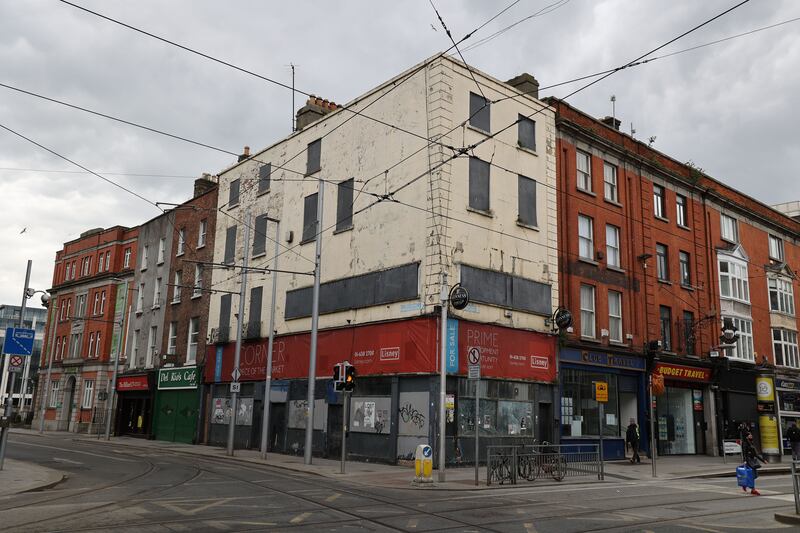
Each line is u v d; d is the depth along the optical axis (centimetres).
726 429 3142
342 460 1859
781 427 3478
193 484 1510
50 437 3906
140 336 4134
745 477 1620
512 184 2431
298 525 992
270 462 2195
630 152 2925
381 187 2444
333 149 2745
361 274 2453
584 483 1769
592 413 2550
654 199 3095
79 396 4712
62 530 920
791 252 3975
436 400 2056
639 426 2738
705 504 1367
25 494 1308
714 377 3122
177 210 4016
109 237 4888
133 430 4038
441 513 1146
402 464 2128
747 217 3666
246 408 3002
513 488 1602
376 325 2327
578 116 2767
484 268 2259
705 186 3366
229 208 3456
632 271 2841
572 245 2606
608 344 2642
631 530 1019
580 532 988
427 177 2244
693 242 3234
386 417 2228
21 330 1691
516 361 2289
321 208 2328
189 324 3612
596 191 2766
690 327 3098
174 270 3900
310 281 2731
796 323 3797
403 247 2292
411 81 2383
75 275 5272
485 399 2186
